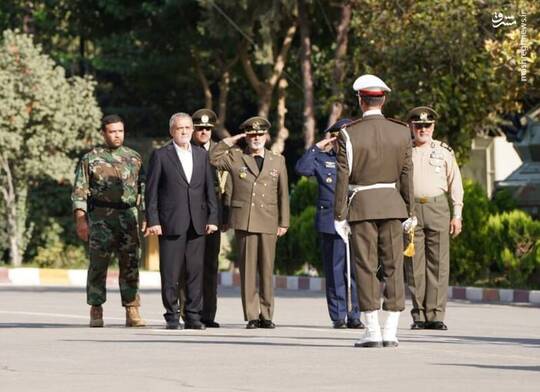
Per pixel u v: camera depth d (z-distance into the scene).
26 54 61.03
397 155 22.09
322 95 72.38
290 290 49.56
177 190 27.75
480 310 37.28
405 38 48.75
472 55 47.75
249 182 29.09
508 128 50.09
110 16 72.88
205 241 29.38
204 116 29.52
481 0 47.72
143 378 18.09
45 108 60.81
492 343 24.80
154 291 46.97
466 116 48.78
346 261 29.30
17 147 60.09
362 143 21.94
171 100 82.38
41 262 63.22
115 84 83.88
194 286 28.02
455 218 29.59
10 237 61.50
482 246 45.62
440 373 18.73
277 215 29.30
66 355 21.27
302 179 54.12
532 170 49.31
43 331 26.89
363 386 17.19
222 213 29.72
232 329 28.28
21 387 17.12
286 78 73.81
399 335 26.78
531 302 42.28
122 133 29.03
